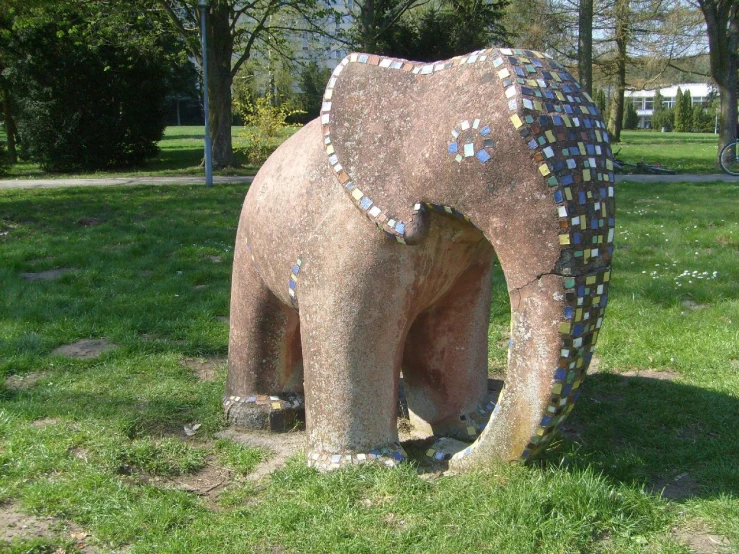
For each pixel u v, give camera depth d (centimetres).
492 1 2388
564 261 221
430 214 255
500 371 441
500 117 224
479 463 266
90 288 633
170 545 243
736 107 1809
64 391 398
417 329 316
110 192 1312
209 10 1711
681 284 607
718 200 1124
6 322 529
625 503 256
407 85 259
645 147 2798
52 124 1891
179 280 655
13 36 1806
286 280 299
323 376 283
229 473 311
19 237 871
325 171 282
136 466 312
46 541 247
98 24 1772
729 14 1812
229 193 1276
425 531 243
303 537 244
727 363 432
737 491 276
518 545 233
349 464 280
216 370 447
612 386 405
